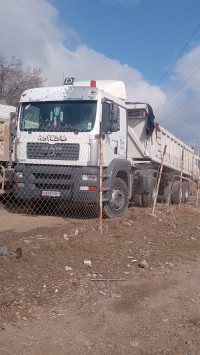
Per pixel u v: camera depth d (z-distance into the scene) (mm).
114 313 4762
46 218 9992
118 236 8609
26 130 9625
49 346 3889
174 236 9398
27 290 5094
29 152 9555
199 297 5500
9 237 7293
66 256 6723
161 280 6121
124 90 11117
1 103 11398
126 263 6828
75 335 4152
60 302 4906
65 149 9305
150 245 8281
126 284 5801
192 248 8336
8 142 10508
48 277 5637
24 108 9781
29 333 4094
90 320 4523
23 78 25797
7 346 3816
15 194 9680
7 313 4434
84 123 9312
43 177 9523
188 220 11914
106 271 6293
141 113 12250
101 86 10609
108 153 9781
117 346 4008
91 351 3881
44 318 4449
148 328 4441
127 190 10805
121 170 10344
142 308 4977
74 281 5652
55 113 9516
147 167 13492
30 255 6285
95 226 8945
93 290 5422
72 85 10227
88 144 9188
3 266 5676
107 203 10008
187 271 6707
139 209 12125
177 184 16906
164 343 4129
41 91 9781
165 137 14914
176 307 5086
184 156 18328
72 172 9281
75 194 9281
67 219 10008
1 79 24891
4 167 10508
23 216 10109
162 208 13398
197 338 4266
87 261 6559
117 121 9789
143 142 12391
